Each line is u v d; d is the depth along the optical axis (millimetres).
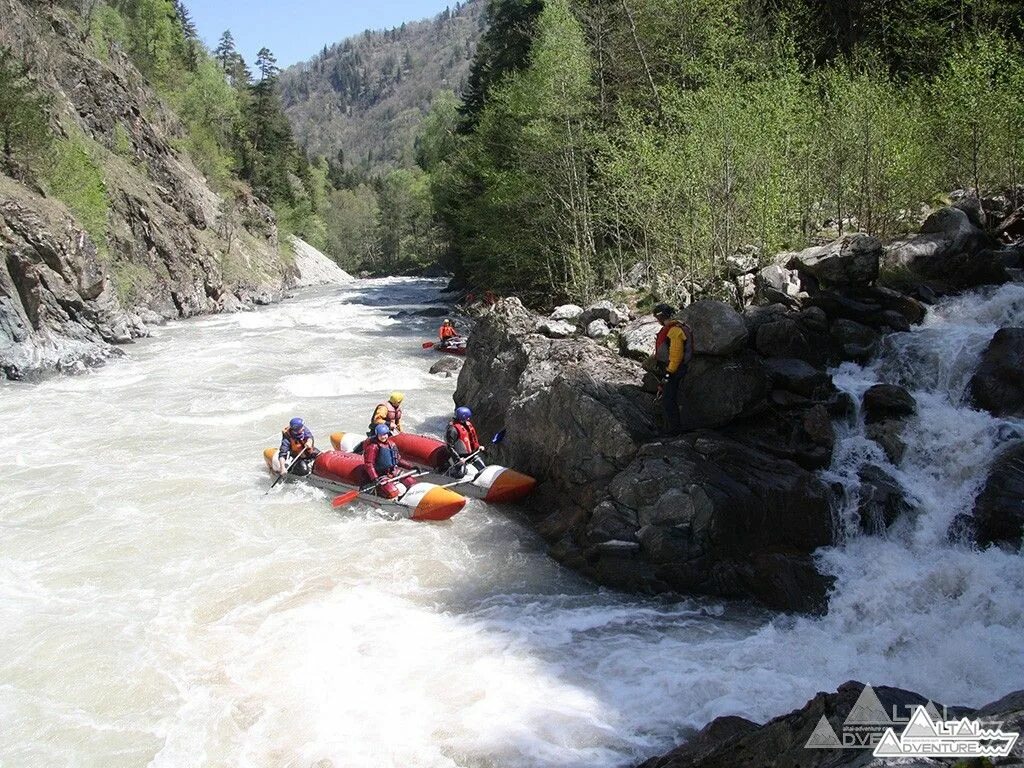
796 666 7301
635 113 21531
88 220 28891
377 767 5977
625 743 6207
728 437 9930
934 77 17469
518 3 37469
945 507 9086
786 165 15469
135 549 10055
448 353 24078
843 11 23953
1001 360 9875
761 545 8898
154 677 7266
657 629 8070
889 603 8133
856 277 12008
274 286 50781
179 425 15914
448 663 7414
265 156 73938
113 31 56625
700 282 15047
